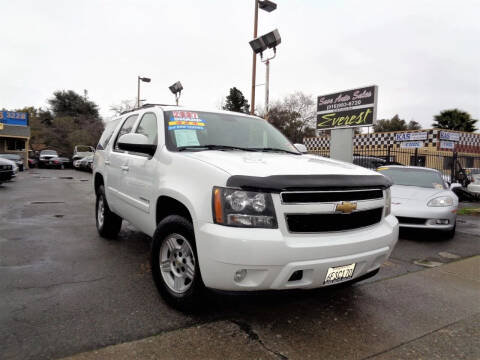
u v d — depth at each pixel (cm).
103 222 512
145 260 423
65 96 5881
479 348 254
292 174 246
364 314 303
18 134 2953
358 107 1124
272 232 233
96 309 289
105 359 220
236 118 413
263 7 1232
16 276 360
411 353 245
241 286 236
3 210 791
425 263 467
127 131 450
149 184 337
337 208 253
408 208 594
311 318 290
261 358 228
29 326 257
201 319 277
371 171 311
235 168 254
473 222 823
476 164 1798
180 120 362
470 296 353
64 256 433
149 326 263
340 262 249
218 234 233
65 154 4500
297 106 4062
